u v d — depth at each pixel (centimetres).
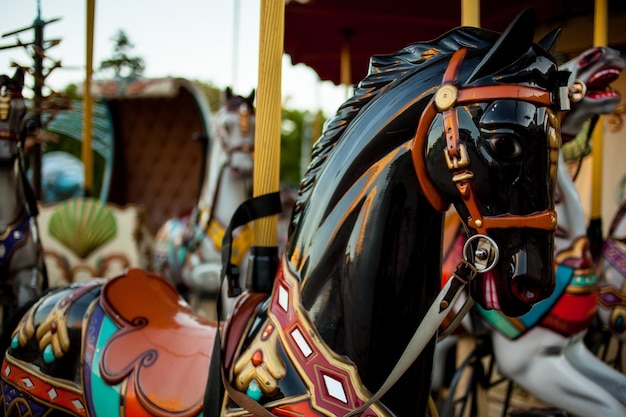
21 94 221
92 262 450
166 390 133
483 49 106
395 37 452
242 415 117
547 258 102
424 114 105
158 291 171
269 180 140
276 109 140
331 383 111
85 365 147
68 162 823
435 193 108
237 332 129
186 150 629
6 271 231
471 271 106
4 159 218
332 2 372
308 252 119
